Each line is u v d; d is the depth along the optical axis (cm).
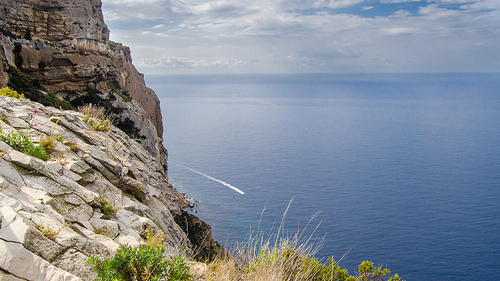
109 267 561
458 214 16775
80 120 1619
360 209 16475
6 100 1368
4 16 4575
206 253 1255
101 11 6369
